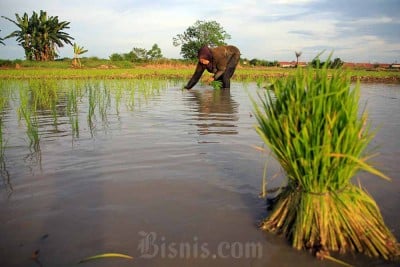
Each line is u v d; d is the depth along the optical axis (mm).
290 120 2549
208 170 4160
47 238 2629
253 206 3176
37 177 3936
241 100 11664
